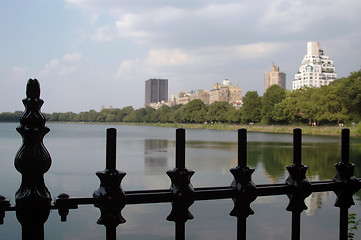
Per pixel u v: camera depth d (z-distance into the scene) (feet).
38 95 5.50
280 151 124.98
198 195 6.40
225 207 41.78
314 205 42.45
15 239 31.45
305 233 32.83
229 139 221.25
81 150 136.56
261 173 72.79
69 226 35.86
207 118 473.26
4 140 195.11
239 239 6.77
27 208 5.26
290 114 294.66
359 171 72.33
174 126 566.77
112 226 5.76
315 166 81.87
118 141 198.08
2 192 54.44
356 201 41.22
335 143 157.48
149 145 167.22
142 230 34.37
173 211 6.25
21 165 5.27
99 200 5.74
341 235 8.13
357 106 221.87
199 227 34.76
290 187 7.29
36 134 5.35
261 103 365.61
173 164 91.20
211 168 82.38
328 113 248.11
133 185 60.29
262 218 37.52
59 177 69.41
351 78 213.05
